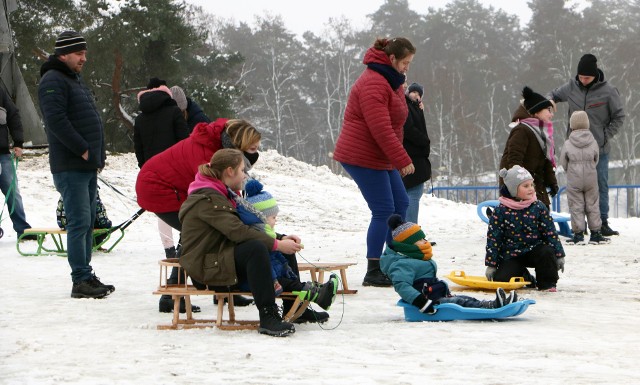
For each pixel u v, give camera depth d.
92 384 7.54
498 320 10.95
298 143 143.62
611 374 7.65
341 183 42.50
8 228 25.25
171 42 69.00
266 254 10.09
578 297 13.27
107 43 63.72
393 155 14.22
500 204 14.26
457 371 7.84
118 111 67.69
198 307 12.05
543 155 19.38
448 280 15.25
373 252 14.64
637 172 122.94
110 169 40.09
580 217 22.97
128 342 9.65
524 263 14.26
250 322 10.68
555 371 7.80
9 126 22.77
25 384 7.60
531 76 138.62
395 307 12.30
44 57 63.00
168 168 11.74
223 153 10.51
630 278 15.81
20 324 11.05
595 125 24.31
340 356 8.64
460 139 133.88
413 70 149.88
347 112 14.88
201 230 10.34
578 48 137.00
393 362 8.30
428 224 30.83
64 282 15.77
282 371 7.91
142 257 20.16
